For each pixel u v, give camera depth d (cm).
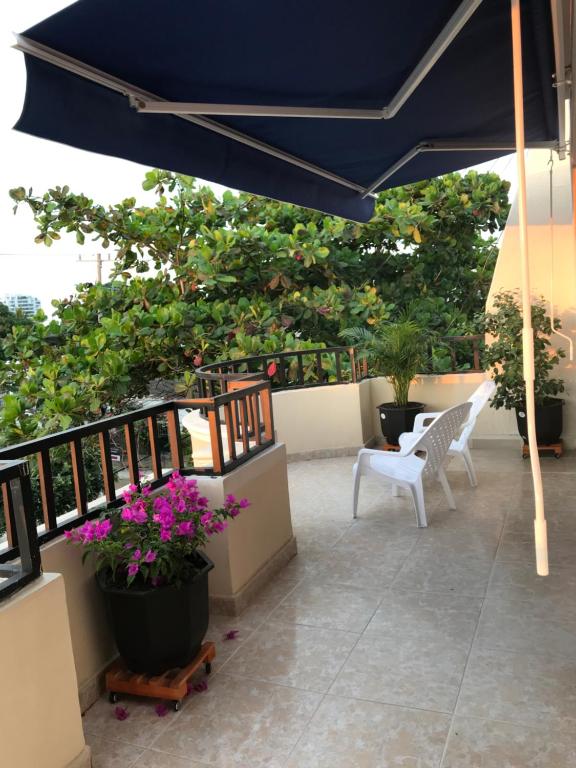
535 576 337
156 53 204
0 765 181
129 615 240
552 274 558
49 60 191
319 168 371
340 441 654
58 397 694
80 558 253
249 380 427
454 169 425
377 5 197
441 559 371
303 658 273
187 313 869
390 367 632
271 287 944
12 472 195
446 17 212
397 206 968
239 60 220
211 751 218
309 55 226
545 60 259
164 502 255
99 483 723
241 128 293
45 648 199
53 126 199
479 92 291
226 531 313
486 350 610
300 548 405
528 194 593
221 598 318
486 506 461
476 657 264
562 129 349
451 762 203
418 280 1062
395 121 318
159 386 897
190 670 251
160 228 918
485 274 1070
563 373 597
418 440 421
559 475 525
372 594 331
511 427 639
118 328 816
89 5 170
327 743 217
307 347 800
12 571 204
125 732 232
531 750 206
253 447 368
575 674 246
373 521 448
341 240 1015
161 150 255
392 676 255
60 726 203
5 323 1010
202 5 180
